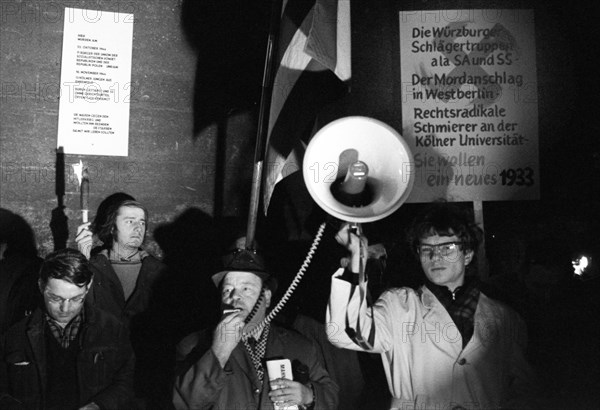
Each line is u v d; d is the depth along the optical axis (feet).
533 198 16.52
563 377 12.65
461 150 16.52
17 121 16.55
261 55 18.17
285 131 12.62
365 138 9.99
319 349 12.45
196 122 17.72
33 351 12.01
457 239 11.16
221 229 17.72
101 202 16.92
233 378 11.05
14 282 14.52
